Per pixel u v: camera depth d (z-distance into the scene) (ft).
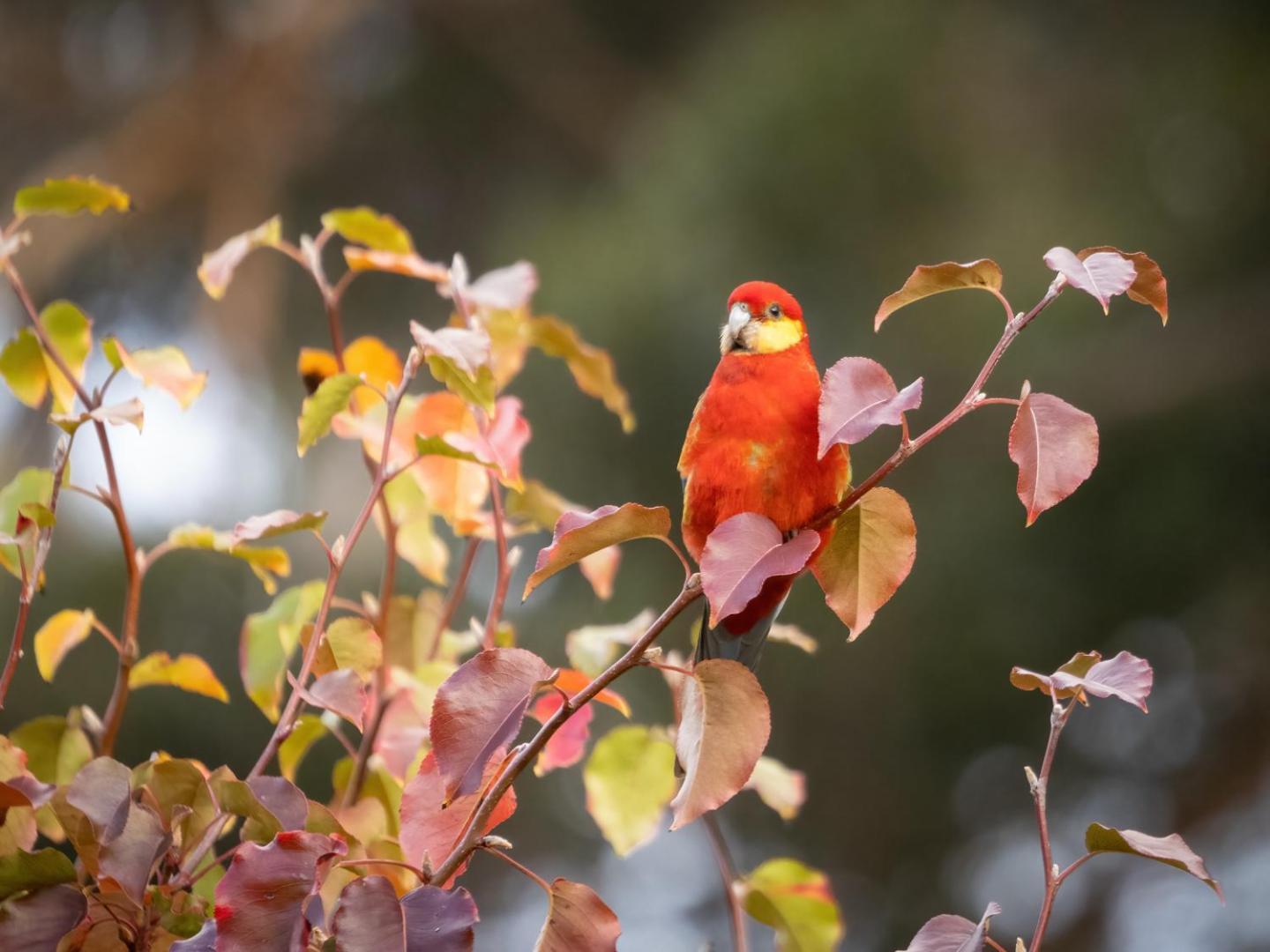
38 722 14.10
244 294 45.96
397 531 16.42
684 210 42.06
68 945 11.66
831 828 43.98
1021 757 43.21
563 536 11.42
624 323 41.45
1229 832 44.52
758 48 44.29
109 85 50.67
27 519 12.91
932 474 40.63
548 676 11.19
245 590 37.29
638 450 41.98
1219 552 41.34
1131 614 41.45
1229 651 42.37
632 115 52.13
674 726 16.44
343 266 48.62
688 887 45.68
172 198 48.08
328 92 50.62
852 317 40.55
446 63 52.42
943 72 42.16
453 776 10.80
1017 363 40.11
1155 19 44.60
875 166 40.96
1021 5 44.91
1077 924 44.37
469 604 38.01
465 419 14.84
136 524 37.32
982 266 11.45
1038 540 40.73
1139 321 41.83
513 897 45.62
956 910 44.29
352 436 16.06
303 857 10.75
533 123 52.90
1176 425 41.24
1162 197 42.52
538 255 45.06
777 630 16.33
